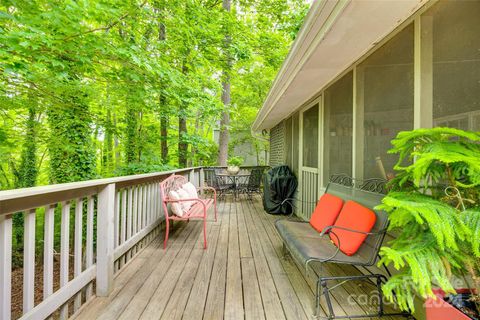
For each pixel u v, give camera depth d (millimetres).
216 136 16016
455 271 1273
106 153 8227
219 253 3057
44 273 1629
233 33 7145
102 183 2020
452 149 1152
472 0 1487
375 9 1776
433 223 1050
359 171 2746
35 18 2752
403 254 1146
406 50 1985
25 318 1444
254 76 13820
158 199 3922
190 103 5367
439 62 1700
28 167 7102
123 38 3838
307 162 4727
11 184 7027
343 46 2387
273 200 5324
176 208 3312
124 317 1799
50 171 5875
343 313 1870
